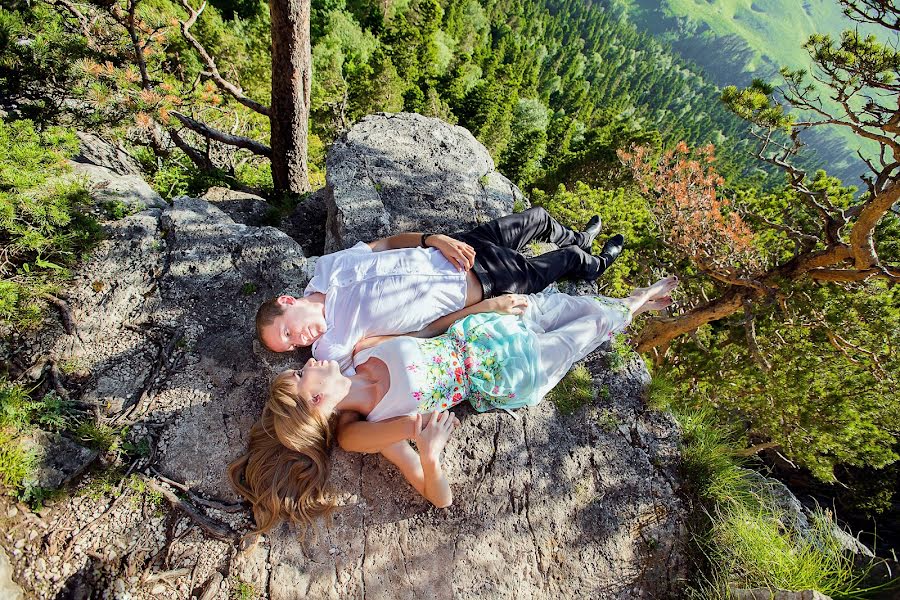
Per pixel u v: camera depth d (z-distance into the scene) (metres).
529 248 3.93
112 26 7.44
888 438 7.10
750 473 3.36
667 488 3.00
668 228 7.62
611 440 3.10
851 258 5.85
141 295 3.14
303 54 6.52
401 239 3.24
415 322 2.98
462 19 64.12
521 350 2.88
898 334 6.46
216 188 6.58
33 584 2.22
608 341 3.47
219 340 3.05
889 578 2.91
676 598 2.78
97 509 2.43
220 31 21.36
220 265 3.33
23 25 6.47
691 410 3.68
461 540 2.65
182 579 2.34
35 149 3.50
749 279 6.56
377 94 27.86
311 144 16.08
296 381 2.57
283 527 2.54
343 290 2.89
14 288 2.86
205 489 2.58
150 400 2.79
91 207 3.45
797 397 7.02
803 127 5.60
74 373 2.80
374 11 47.12
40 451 2.42
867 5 4.62
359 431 2.58
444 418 2.60
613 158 20.66
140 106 6.75
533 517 2.78
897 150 4.86
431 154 4.57
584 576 2.70
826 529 3.15
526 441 2.99
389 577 2.51
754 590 2.67
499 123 34.94
